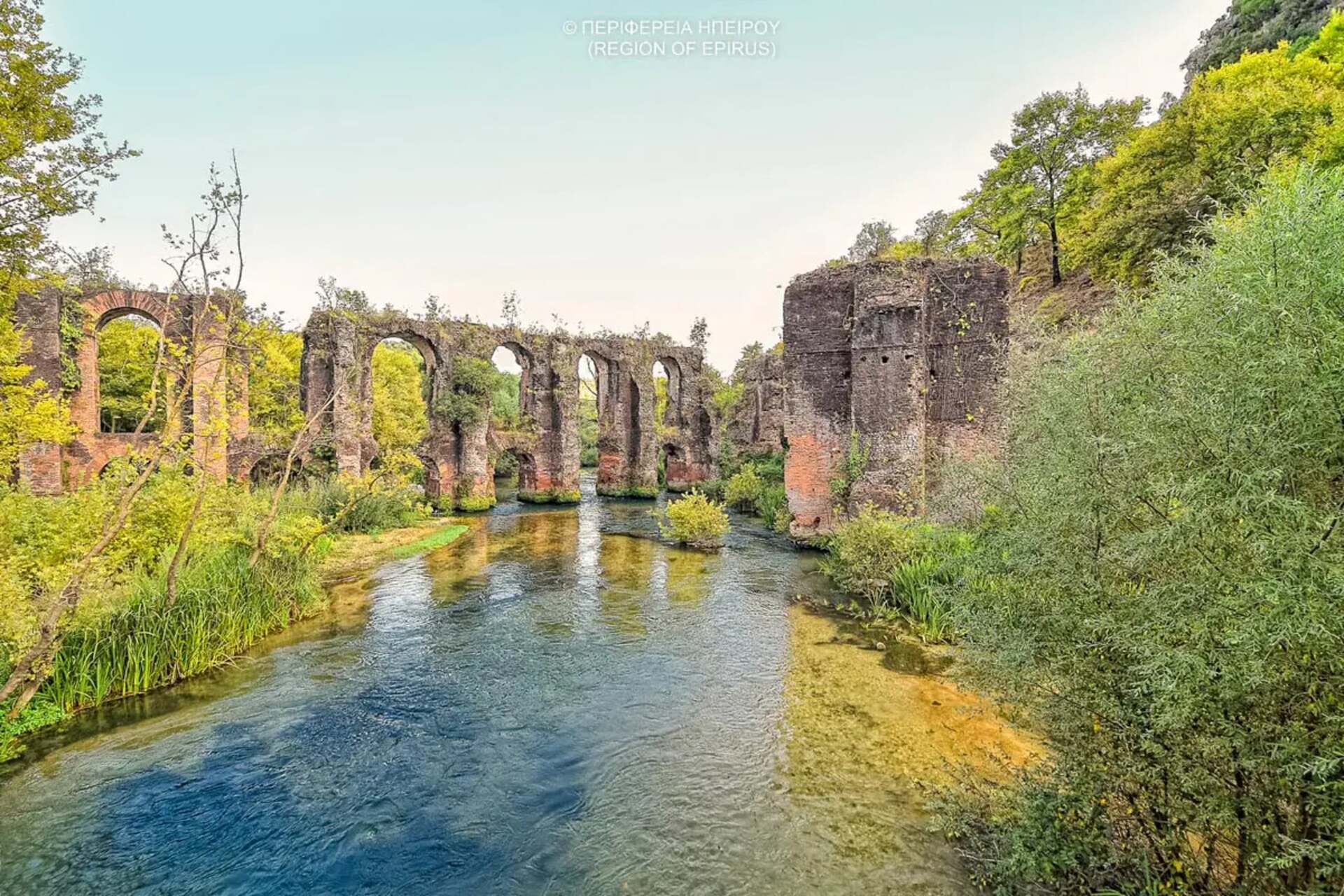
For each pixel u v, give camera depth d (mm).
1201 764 4191
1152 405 4840
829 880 6008
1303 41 33125
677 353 47250
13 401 12047
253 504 19016
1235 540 4000
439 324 35781
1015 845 5113
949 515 16203
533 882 6230
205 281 11023
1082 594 4938
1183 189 22484
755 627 14141
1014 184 41281
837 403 21984
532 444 40031
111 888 6242
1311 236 4012
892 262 20453
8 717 9000
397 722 9773
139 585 11727
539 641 13453
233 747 9008
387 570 20562
